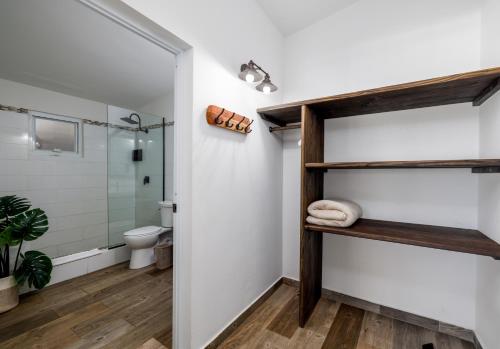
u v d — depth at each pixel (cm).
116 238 281
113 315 166
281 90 207
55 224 257
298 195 205
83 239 278
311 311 167
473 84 112
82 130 281
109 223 276
